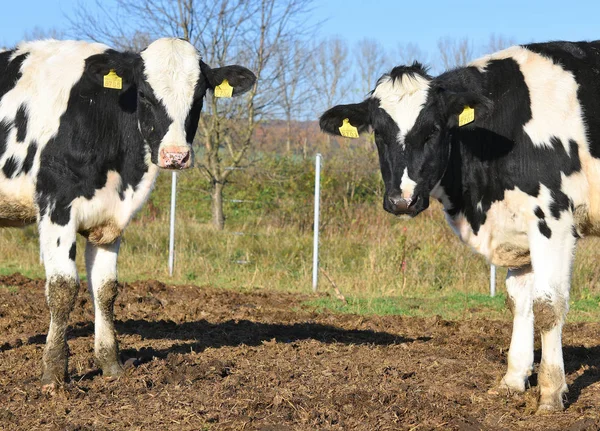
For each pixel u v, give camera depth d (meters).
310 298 11.75
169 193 20.48
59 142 6.23
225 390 6.00
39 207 6.24
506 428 5.24
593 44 6.16
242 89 6.70
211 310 10.19
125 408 5.65
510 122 5.87
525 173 5.77
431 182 5.82
